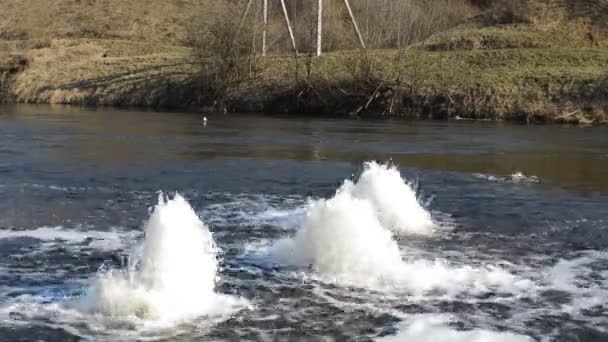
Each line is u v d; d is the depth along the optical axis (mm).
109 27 81875
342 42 57375
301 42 57781
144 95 52188
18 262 10789
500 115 38688
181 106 50094
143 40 77375
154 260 9195
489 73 42906
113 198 16109
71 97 54844
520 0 62594
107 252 11406
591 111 37312
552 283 10125
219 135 31266
